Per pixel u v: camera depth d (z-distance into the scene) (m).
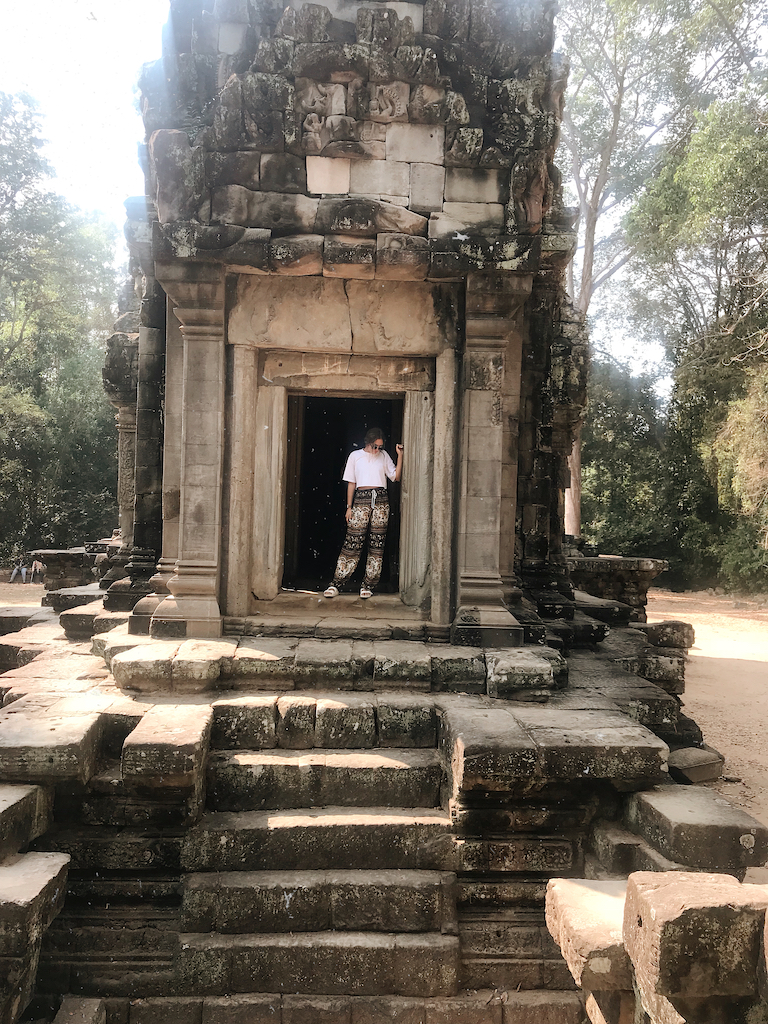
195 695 5.20
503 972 4.29
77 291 31.53
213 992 4.11
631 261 29.69
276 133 5.74
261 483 6.38
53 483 29.16
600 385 31.11
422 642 6.03
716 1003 2.68
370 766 4.74
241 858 4.38
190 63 6.12
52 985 4.13
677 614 21.73
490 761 4.25
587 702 5.35
